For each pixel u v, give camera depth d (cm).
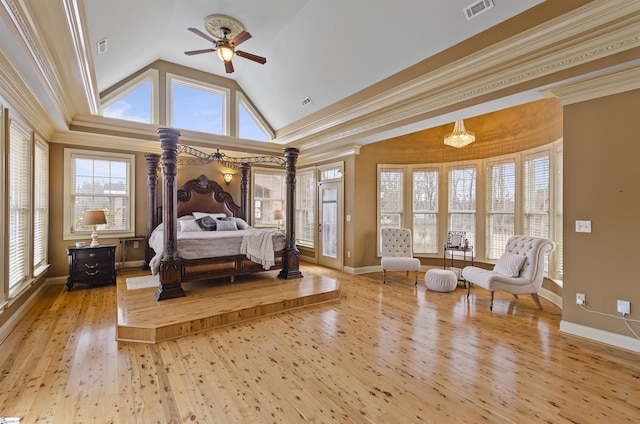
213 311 327
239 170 687
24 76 280
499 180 502
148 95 541
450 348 273
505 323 333
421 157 599
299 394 204
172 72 554
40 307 373
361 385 215
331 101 513
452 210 573
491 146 516
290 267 482
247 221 682
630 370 236
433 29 328
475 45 316
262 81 575
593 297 287
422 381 220
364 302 408
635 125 259
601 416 183
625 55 244
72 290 448
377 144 601
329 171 648
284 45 459
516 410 189
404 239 556
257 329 314
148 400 196
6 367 234
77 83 369
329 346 276
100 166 528
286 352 263
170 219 374
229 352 263
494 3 278
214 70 584
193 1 382
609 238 276
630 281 265
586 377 226
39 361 244
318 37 415
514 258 395
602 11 241
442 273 461
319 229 674
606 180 276
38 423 174
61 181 489
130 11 336
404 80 395
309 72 484
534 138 440
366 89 449
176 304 350
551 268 406
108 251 464
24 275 358
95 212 464
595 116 281
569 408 191
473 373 231
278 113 626
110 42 370
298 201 743
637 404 195
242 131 649
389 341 287
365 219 592
